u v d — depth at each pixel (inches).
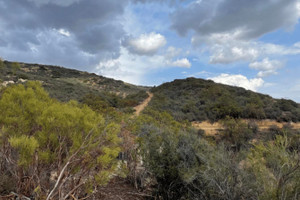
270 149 107.7
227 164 104.0
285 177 86.0
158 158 128.0
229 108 1134.4
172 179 123.3
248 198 96.0
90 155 68.6
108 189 109.5
